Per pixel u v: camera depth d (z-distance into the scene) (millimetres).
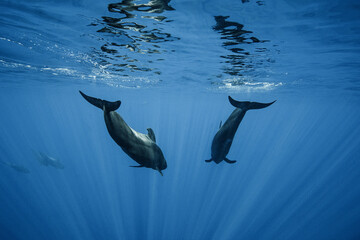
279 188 28938
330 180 33125
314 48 8859
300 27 6863
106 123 3553
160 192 26312
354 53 9531
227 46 8781
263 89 21391
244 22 6566
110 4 5613
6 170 34125
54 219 20578
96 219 20516
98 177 32406
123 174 34375
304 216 21297
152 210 21938
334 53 9523
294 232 18609
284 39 7871
